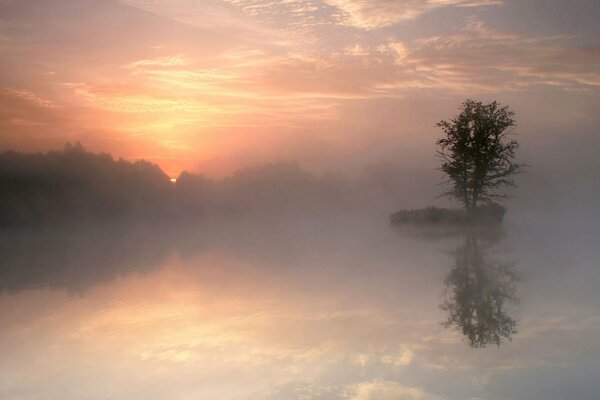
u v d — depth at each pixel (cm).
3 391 848
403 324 1196
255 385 827
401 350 982
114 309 1510
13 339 1184
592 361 883
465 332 1102
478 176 5034
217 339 1120
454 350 971
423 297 1523
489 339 1042
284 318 1303
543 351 948
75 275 2309
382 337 1082
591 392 746
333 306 1431
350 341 1059
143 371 926
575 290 1560
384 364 901
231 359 972
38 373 933
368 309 1376
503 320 1202
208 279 2052
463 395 748
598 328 1104
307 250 3188
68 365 977
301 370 889
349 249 3156
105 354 1040
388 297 1540
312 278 1981
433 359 921
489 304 1389
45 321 1374
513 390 760
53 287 1984
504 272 1969
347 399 750
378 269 2181
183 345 1087
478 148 4956
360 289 1695
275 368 907
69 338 1182
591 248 2766
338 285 1791
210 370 913
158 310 1469
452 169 5097
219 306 1495
